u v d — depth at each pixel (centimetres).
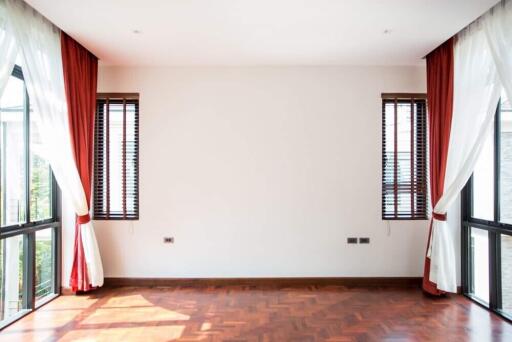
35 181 364
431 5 286
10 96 326
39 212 373
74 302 378
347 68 446
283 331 306
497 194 354
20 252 344
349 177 445
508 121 343
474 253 396
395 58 418
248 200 443
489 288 360
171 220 441
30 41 307
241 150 443
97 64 420
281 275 443
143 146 440
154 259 439
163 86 443
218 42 365
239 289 423
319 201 445
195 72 444
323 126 445
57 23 320
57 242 399
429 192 442
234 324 321
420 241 444
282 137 445
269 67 445
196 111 443
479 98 339
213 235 441
